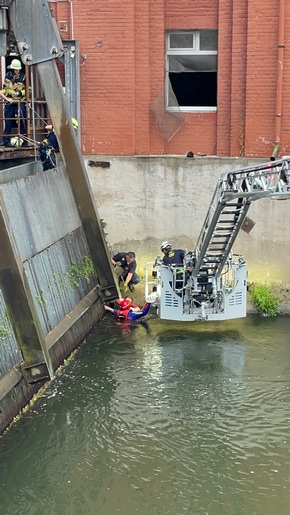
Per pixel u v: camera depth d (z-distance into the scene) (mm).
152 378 12844
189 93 17719
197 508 9219
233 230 13992
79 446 10641
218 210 13078
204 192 16797
